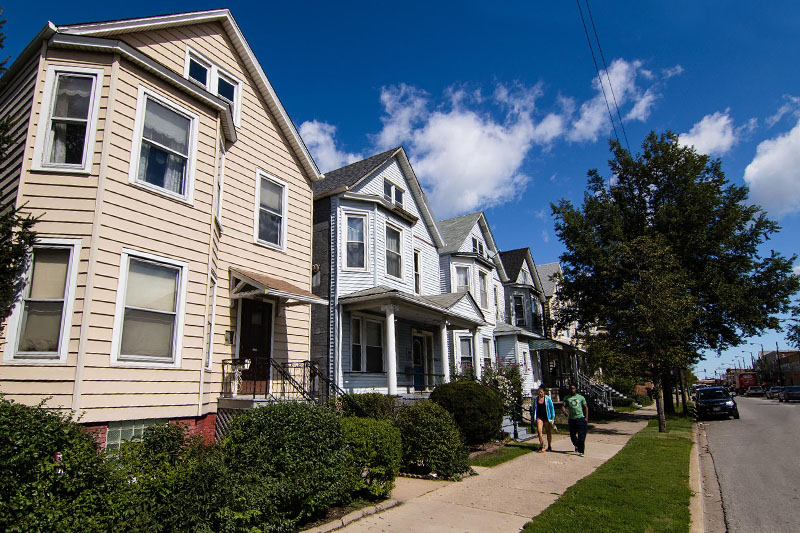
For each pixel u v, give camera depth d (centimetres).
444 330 1788
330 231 1602
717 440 1734
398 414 1095
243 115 1257
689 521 657
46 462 440
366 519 682
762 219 2541
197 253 931
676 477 939
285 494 596
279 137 1371
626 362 1781
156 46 1057
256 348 1168
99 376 740
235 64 1267
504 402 1561
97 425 735
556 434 1719
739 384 8044
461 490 862
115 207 802
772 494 888
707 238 2519
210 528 511
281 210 1336
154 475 525
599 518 660
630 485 866
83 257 758
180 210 912
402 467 1016
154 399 813
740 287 2431
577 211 2764
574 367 3153
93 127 810
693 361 2539
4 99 920
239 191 1196
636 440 1515
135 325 806
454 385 1334
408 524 658
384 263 1684
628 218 2734
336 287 1530
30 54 849
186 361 877
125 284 797
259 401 957
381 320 1706
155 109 902
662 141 2717
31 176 774
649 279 1830
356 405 1098
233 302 1119
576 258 2780
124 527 468
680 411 3097
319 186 1816
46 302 741
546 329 3466
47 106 806
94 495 458
